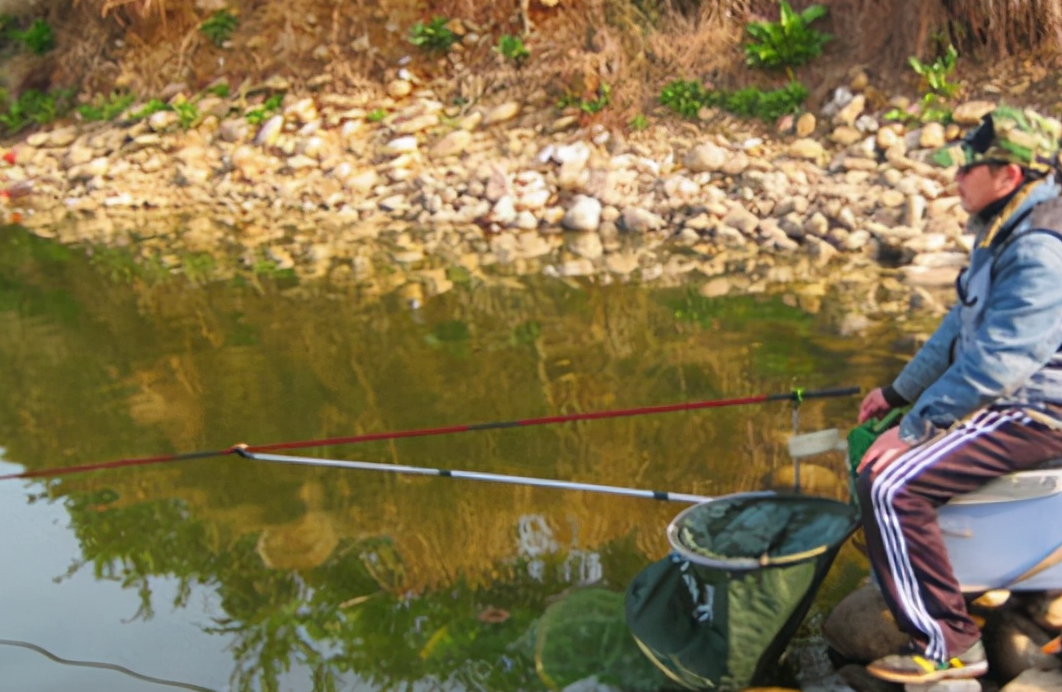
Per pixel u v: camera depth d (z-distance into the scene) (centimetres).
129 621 350
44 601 363
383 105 948
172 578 376
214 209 881
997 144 274
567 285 658
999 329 271
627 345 561
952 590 286
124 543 401
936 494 284
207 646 337
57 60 1118
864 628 308
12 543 402
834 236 699
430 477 442
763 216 743
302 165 910
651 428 474
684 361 537
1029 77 763
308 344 586
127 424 500
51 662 328
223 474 452
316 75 990
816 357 530
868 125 782
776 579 288
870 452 294
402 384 530
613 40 877
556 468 446
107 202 912
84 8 1105
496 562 379
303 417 500
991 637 306
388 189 861
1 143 1055
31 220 883
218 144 962
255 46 1024
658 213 771
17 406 525
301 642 337
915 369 315
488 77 933
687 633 308
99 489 443
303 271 713
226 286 690
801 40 836
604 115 852
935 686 294
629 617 320
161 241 803
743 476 427
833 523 300
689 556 294
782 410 482
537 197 804
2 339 614
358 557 386
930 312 578
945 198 708
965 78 785
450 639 335
